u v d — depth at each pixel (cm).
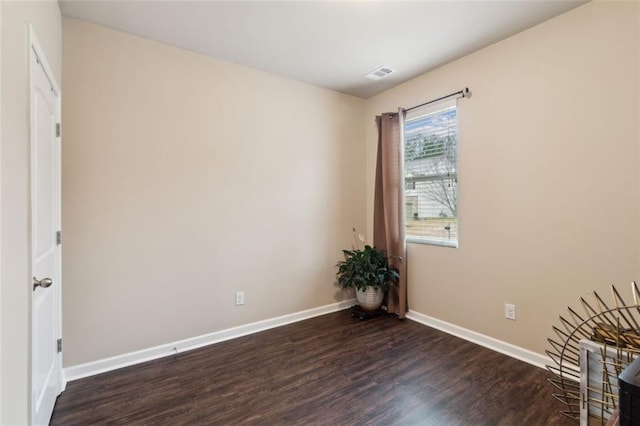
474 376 226
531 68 242
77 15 223
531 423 176
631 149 196
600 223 210
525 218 248
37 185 156
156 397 204
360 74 326
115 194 242
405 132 349
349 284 352
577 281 221
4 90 109
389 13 224
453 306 303
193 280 278
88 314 232
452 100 298
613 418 115
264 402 198
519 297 253
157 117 260
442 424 177
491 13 224
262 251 318
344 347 275
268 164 321
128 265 248
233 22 233
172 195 267
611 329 154
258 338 296
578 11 217
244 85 305
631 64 196
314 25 238
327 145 367
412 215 344
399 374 230
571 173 222
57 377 202
